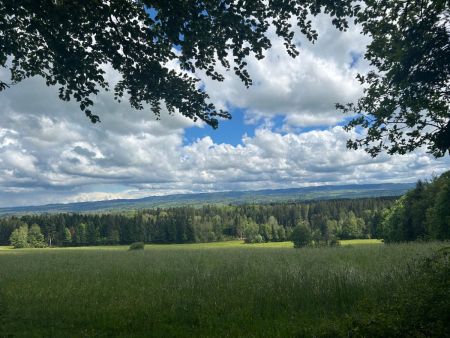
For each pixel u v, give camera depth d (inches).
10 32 287.4
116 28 264.2
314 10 281.7
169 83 305.1
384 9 319.9
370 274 402.9
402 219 2166.6
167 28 253.0
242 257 879.7
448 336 195.2
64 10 249.1
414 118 329.7
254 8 264.1
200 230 5226.4
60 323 298.2
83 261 941.8
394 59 321.4
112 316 311.3
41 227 5339.6
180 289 415.8
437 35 303.9
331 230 4734.3
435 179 2041.1
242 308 317.7
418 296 231.5
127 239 5059.1
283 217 6250.0
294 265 572.7
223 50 286.4
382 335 203.6
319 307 301.9
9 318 307.6
